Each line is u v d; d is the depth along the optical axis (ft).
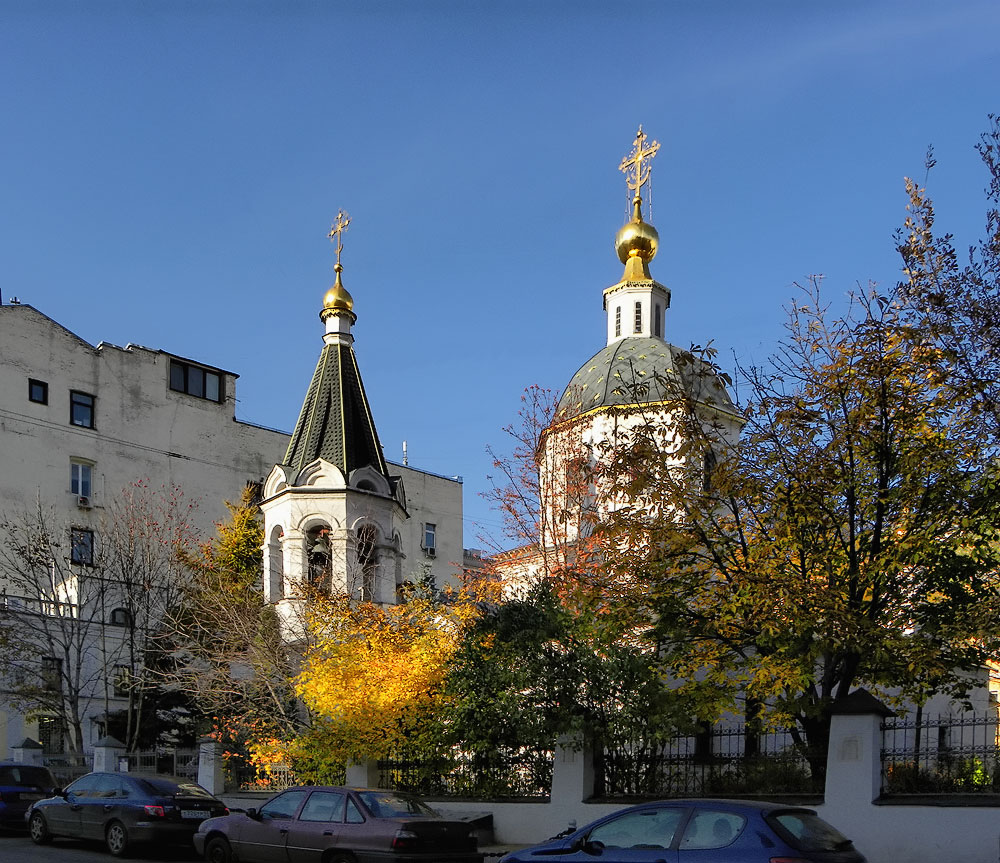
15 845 65.62
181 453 163.84
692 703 60.44
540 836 60.85
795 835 35.53
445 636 71.20
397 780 69.87
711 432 74.64
